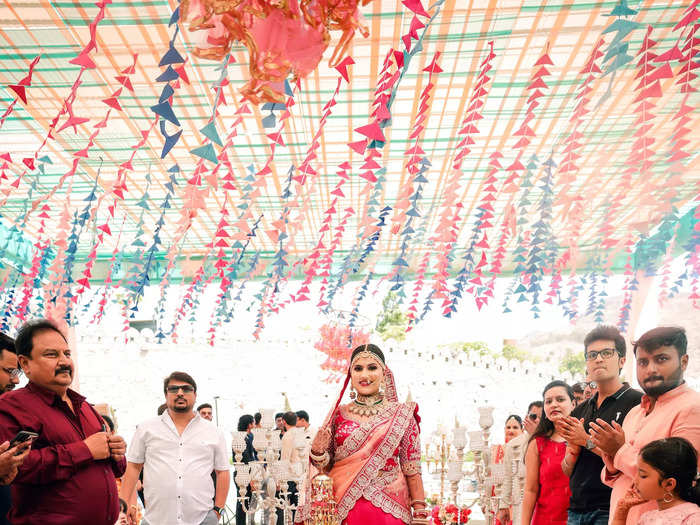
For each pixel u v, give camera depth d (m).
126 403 10.68
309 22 2.46
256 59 2.54
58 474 2.62
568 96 5.85
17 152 7.26
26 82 3.39
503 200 8.34
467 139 4.62
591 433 2.79
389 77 3.51
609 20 4.76
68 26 4.91
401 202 5.05
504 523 4.57
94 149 7.10
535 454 3.70
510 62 5.36
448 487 7.92
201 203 5.11
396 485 3.03
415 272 9.26
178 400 4.18
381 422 3.11
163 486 4.04
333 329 9.52
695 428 2.54
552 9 4.64
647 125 3.92
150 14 4.73
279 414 7.93
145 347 10.77
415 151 4.80
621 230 7.74
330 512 2.96
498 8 4.61
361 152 2.60
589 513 3.16
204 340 10.70
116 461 2.89
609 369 3.25
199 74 5.50
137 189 8.23
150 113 6.28
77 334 10.70
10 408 2.68
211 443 4.24
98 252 10.07
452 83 5.71
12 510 2.69
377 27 4.80
